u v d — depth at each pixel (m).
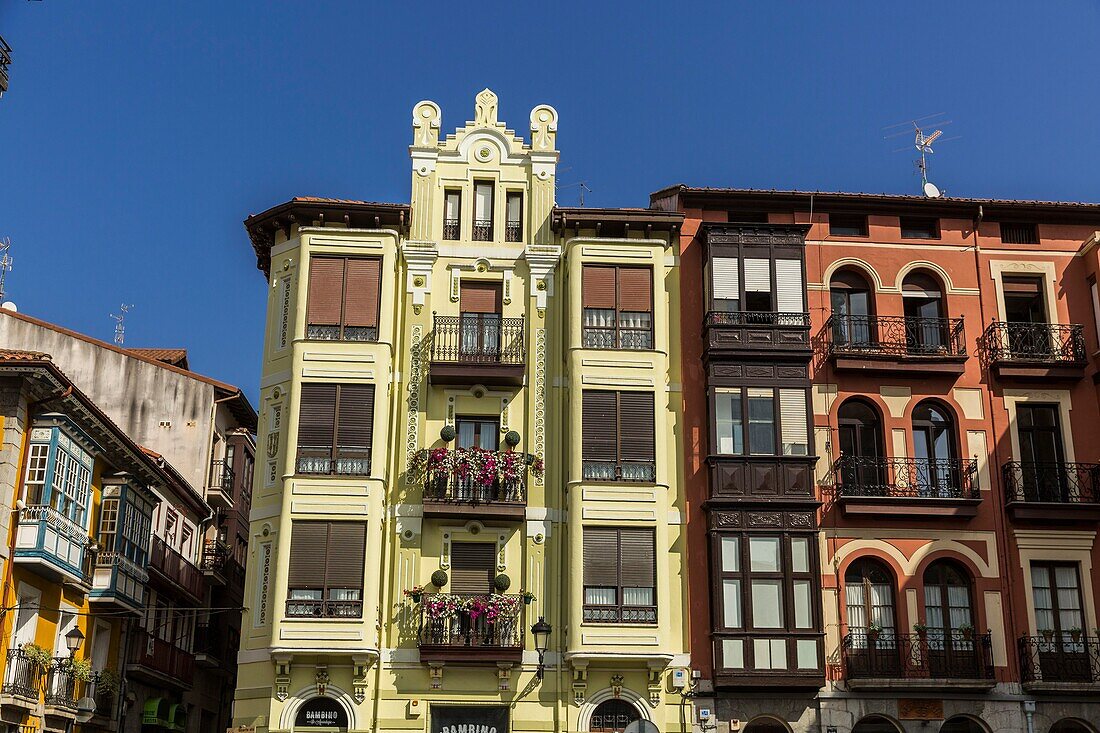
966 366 31.61
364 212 31.38
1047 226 33.28
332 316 30.19
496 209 32.22
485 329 30.89
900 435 30.86
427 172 32.38
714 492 29.47
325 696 27.89
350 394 29.55
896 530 29.97
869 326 31.77
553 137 32.94
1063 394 31.66
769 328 30.73
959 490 30.22
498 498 29.42
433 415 30.36
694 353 31.27
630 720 28.34
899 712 28.55
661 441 29.89
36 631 28.20
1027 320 32.75
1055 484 30.72
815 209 32.78
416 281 31.33
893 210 32.88
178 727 37.25
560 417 30.45
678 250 32.16
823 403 30.89
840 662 28.86
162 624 36.34
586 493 29.30
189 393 40.81
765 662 28.28
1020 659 29.22
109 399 40.59
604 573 28.81
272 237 32.34
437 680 28.16
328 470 28.97
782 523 29.36
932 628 29.23
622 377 30.28
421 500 29.48
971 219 33.12
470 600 28.30
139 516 33.06
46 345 40.91
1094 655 29.27
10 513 27.02
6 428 27.31
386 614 28.66
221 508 41.47
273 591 28.31
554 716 28.19
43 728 27.98
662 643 28.33
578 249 31.23
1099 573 30.05
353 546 28.39
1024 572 30.00
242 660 28.53
